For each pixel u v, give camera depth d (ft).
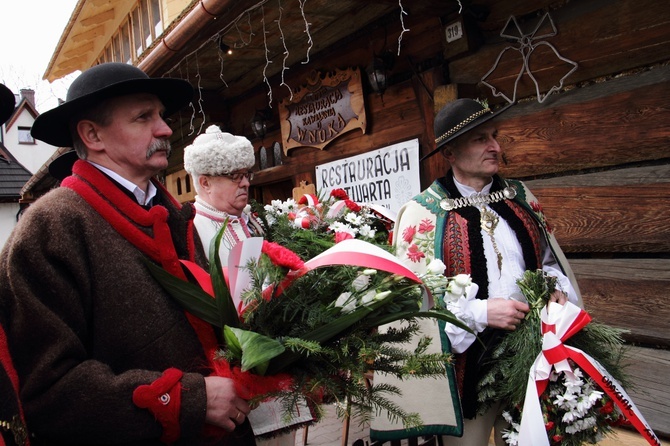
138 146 4.89
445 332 6.53
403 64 13.43
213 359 4.53
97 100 4.77
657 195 8.69
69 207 4.43
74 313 4.27
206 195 7.49
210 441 4.58
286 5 13.09
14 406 3.74
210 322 4.58
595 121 9.43
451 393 6.59
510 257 6.89
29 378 4.04
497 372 6.45
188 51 14.65
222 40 14.62
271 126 19.27
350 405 4.45
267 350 3.94
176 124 25.02
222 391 4.35
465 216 7.03
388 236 9.02
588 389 5.91
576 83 9.92
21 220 4.40
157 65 15.52
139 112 4.91
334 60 15.80
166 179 27.61
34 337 4.08
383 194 14.32
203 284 4.71
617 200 9.17
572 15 9.73
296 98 17.25
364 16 14.29
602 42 9.29
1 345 3.86
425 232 7.13
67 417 4.04
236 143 7.37
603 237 9.36
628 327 9.10
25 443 3.78
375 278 4.68
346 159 15.61
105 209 4.56
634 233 8.97
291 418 4.21
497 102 11.30
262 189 21.26
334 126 15.75
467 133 7.02
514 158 10.73
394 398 6.97
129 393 4.13
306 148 17.44
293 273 4.49
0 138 81.46
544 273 6.52
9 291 4.10
